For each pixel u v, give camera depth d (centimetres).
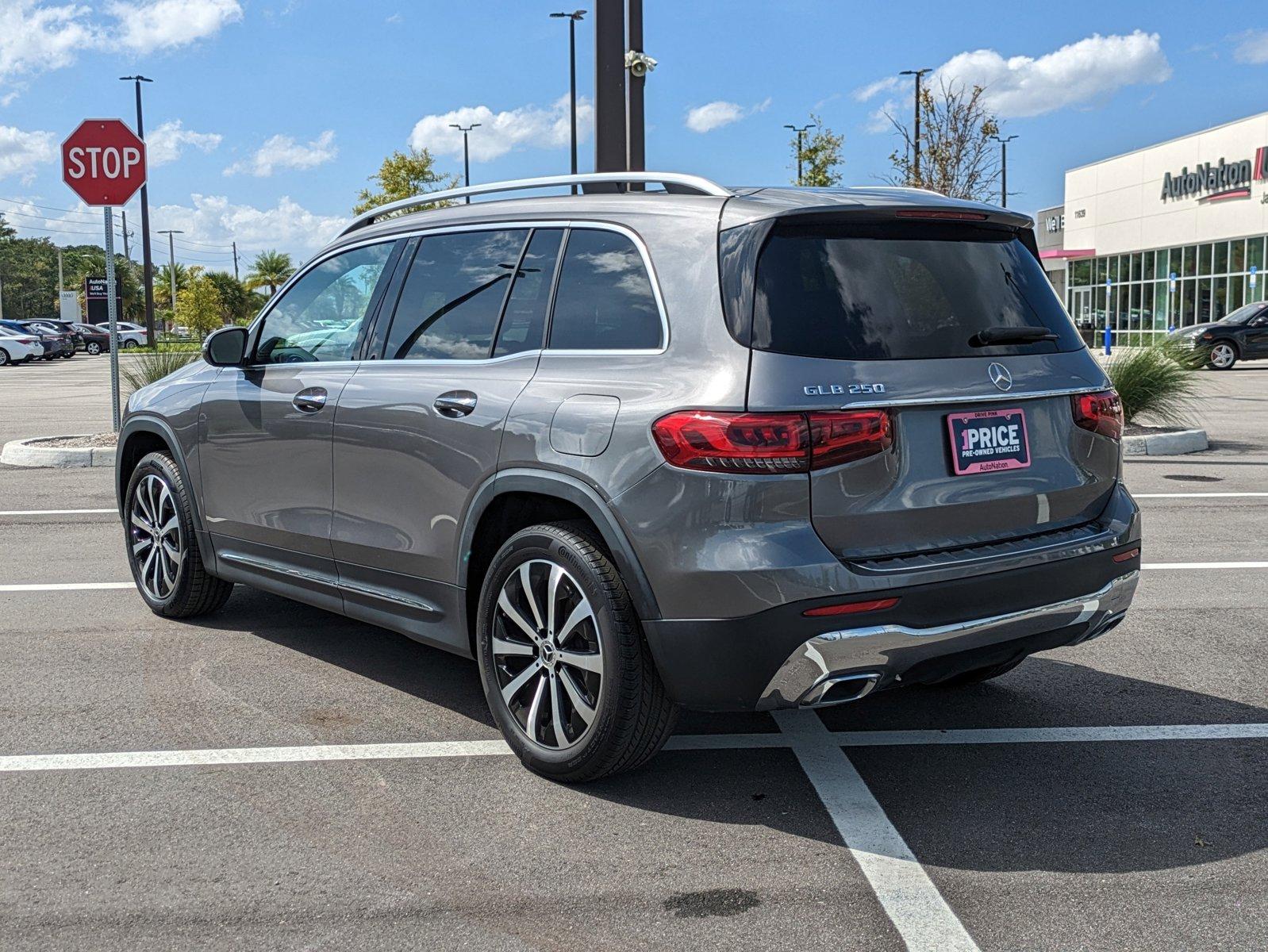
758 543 318
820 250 345
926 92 2483
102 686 470
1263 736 416
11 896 302
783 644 320
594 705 357
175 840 334
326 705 449
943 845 332
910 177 2530
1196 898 300
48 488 1014
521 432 368
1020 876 313
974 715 441
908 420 337
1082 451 379
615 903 299
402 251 453
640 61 952
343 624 568
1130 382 1243
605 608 347
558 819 349
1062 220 5044
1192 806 357
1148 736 417
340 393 445
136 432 575
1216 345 2783
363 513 437
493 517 394
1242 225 3447
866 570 324
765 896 302
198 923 288
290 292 503
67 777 380
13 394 2369
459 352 411
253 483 494
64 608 599
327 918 291
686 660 332
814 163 3159
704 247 349
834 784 376
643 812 354
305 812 353
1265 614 579
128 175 1192
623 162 954
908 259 359
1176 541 755
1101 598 373
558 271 389
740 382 324
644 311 357
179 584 552
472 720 434
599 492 344
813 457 321
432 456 401
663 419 331
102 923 288
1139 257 4112
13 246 15475
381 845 331
